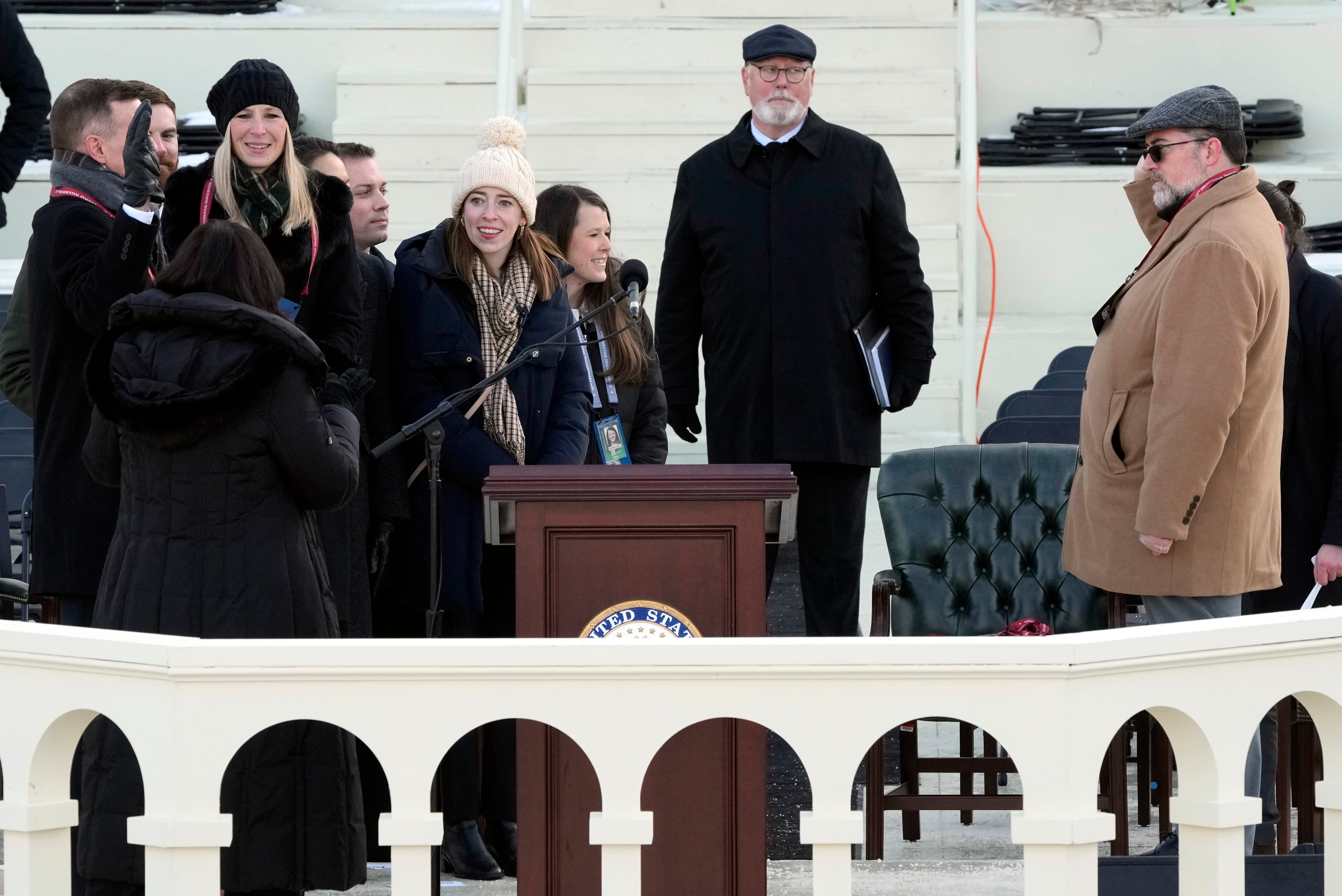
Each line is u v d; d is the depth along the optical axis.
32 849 6.50
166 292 8.09
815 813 6.18
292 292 9.26
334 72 26.08
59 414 9.73
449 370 10.59
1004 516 12.24
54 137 10.16
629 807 6.20
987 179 26.41
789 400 11.95
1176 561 9.53
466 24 25.70
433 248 10.73
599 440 11.34
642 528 7.04
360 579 10.17
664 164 23.25
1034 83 27.22
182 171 9.39
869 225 12.09
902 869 10.43
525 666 6.10
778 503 7.41
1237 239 9.29
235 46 26.19
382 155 23.98
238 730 6.19
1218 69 26.92
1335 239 25.25
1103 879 7.81
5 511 13.49
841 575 12.35
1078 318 26.14
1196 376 9.16
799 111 11.98
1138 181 10.55
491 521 7.53
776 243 11.95
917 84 23.64
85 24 26.11
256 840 7.87
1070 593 12.05
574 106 23.77
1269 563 9.75
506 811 10.95
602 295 12.15
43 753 6.50
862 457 12.08
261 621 7.94
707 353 12.47
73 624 10.04
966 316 21.55
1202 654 6.25
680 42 24.41
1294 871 7.81
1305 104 26.78
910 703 6.15
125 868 7.76
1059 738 6.12
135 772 7.82
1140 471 9.67
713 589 7.05
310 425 8.01
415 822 6.20
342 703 6.19
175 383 7.84
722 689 6.16
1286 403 10.83
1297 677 6.48
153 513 8.02
